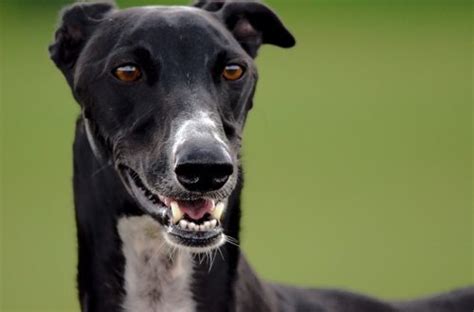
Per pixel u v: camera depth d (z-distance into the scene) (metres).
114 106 6.62
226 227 6.91
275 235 17.48
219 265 6.98
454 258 16.27
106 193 6.91
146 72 6.55
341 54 35.84
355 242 17.11
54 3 41.97
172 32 6.57
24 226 18.19
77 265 7.21
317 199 19.92
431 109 28.69
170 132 6.34
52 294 15.07
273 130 26.31
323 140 25.25
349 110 28.70
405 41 37.38
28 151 23.80
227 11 7.21
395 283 14.99
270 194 20.30
